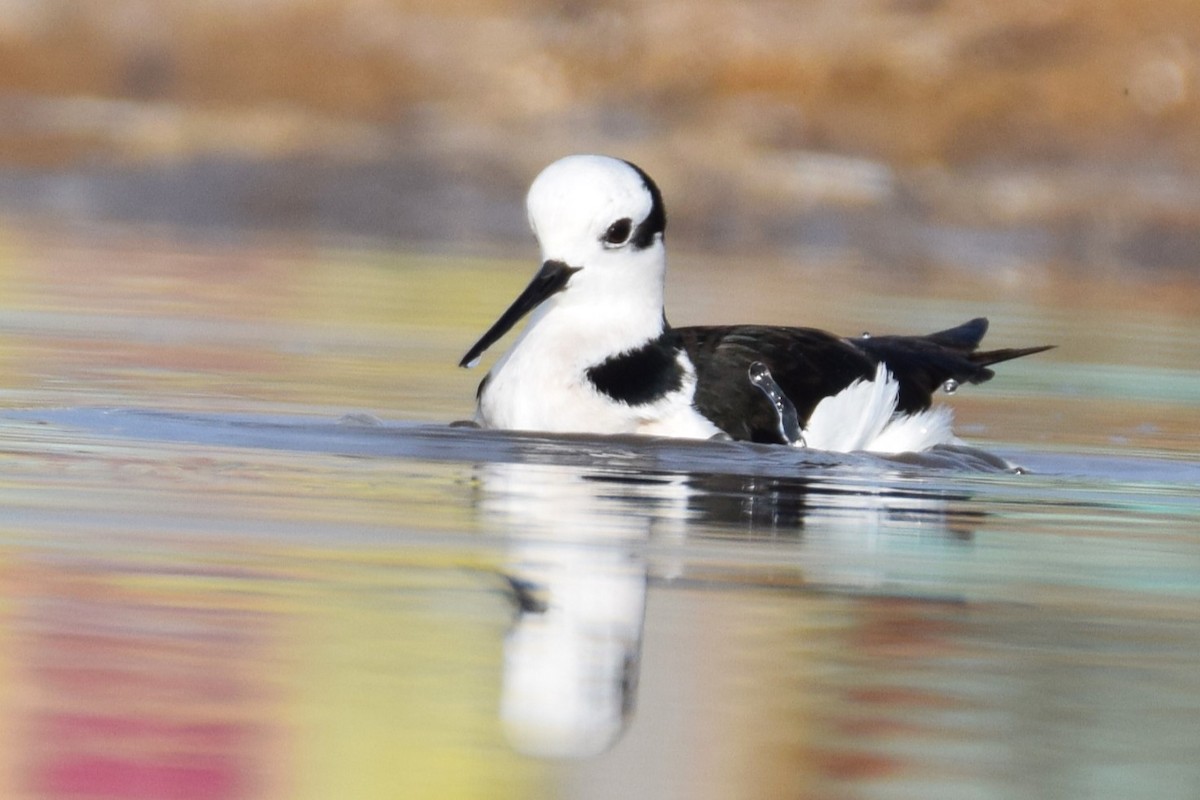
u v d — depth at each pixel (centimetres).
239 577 827
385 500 1021
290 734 622
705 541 948
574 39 3625
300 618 760
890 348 1388
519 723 642
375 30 3628
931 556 940
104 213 3003
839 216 3128
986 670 729
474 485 1080
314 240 2828
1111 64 3584
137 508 970
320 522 954
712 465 1184
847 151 3381
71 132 3297
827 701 682
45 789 565
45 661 688
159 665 690
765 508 1050
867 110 3488
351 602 790
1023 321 2123
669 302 2038
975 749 638
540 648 730
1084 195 3266
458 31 3647
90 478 1048
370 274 2389
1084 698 697
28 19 3625
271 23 3641
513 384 1273
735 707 670
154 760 593
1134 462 1302
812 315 1984
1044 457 1308
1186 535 1028
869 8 3709
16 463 1086
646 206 1273
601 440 1238
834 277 2528
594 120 3416
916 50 3588
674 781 594
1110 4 3681
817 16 3666
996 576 897
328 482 1073
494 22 3675
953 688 704
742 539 958
